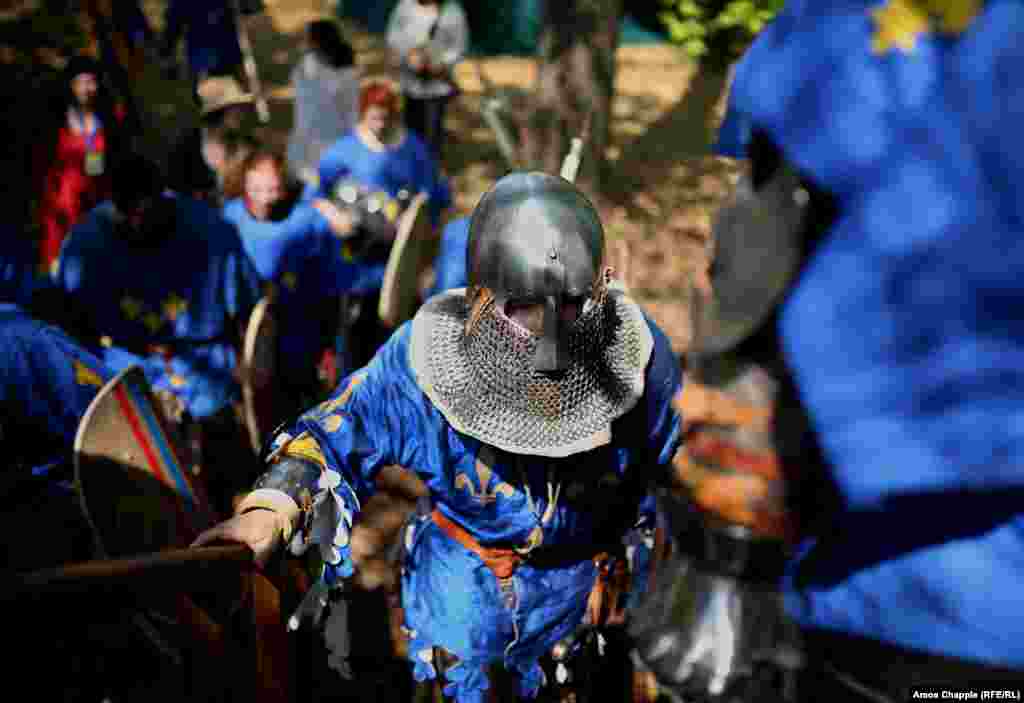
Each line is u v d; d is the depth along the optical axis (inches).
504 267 74.4
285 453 79.2
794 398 37.8
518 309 75.5
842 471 33.7
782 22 35.1
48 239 214.5
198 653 78.6
